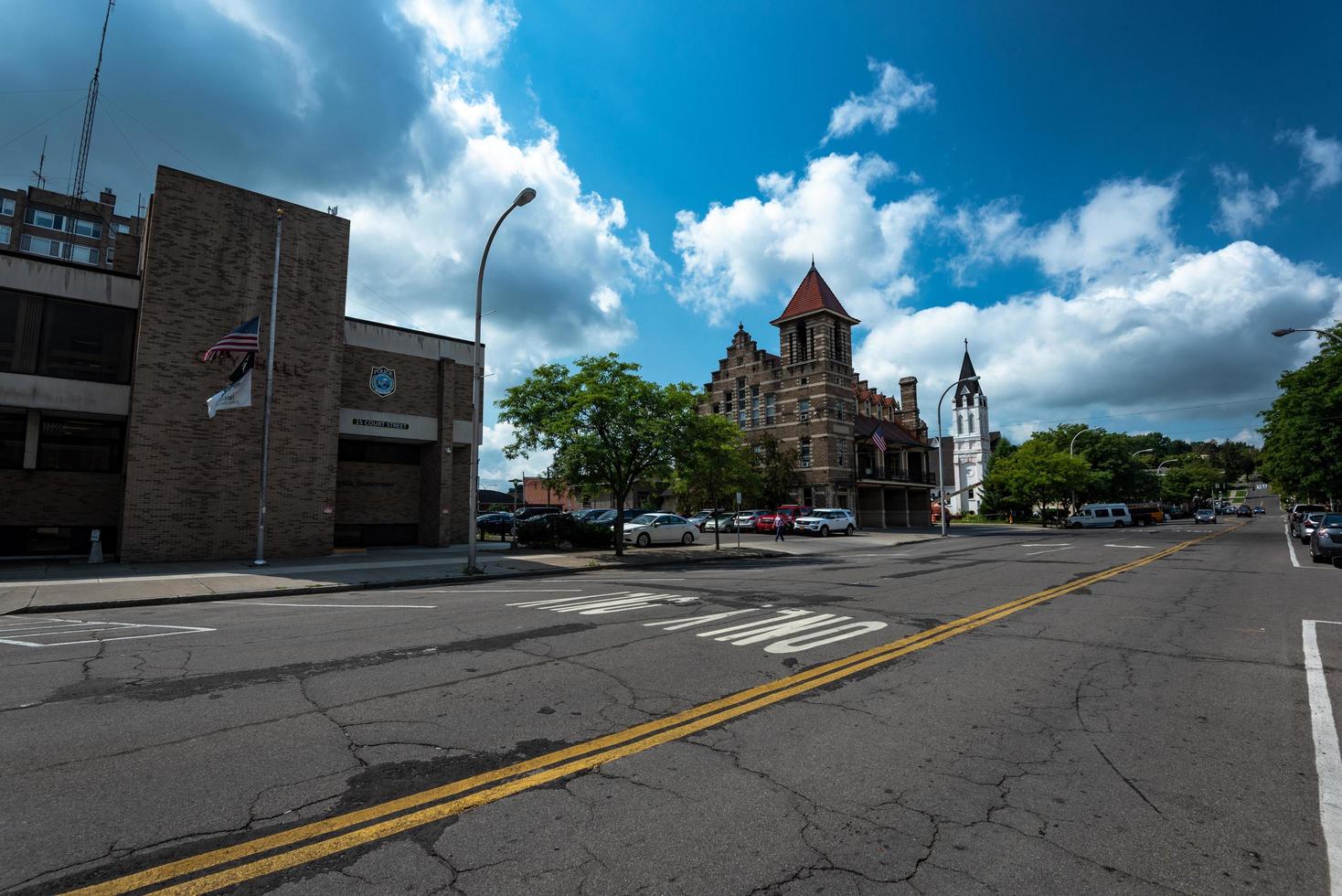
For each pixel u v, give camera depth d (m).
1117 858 3.24
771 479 45.94
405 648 7.71
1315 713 5.46
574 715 5.30
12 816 3.56
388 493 25.80
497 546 26.77
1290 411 34.41
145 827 3.45
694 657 7.26
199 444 18.73
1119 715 5.40
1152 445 133.88
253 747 4.57
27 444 18.44
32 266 18.25
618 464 22.42
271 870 3.05
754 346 53.50
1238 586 13.96
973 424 90.56
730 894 2.89
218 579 15.07
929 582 14.76
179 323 18.62
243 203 19.97
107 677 6.43
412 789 3.92
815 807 3.74
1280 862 3.20
